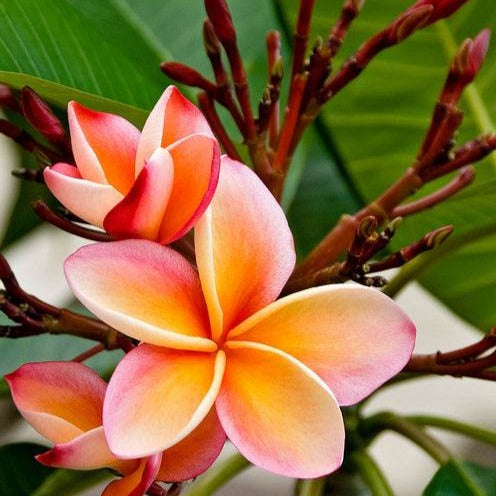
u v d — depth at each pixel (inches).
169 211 11.9
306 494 16.5
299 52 14.2
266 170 14.2
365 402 17.4
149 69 18.2
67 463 11.5
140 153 12.0
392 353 11.6
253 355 11.6
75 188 11.9
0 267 13.0
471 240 17.2
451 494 15.4
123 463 11.7
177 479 11.7
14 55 14.2
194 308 11.6
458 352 13.9
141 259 11.5
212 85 14.1
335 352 11.6
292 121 14.2
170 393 11.1
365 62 14.1
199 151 11.8
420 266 17.4
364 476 16.6
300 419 11.3
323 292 11.6
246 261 11.8
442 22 18.5
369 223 12.6
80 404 12.0
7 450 17.3
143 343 11.3
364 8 18.6
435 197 14.8
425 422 17.6
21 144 13.6
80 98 14.1
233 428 11.3
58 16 15.4
